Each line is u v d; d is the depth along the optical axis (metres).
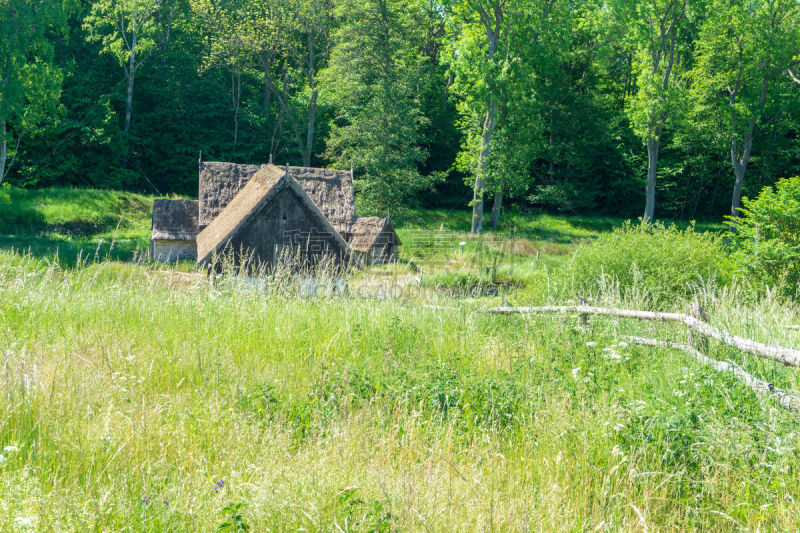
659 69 53.75
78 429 4.69
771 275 16.48
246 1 64.94
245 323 9.09
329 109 68.38
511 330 9.80
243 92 71.75
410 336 9.01
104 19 59.19
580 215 67.94
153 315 9.13
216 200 38.09
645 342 8.66
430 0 65.62
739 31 52.78
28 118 45.12
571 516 3.98
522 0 50.03
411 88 56.12
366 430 5.12
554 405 5.70
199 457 4.55
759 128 62.50
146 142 62.19
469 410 5.82
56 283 10.77
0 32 41.03
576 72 68.38
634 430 5.04
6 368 5.42
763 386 5.98
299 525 3.58
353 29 55.56
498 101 52.03
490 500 3.94
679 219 67.94
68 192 48.41
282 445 4.76
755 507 4.12
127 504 3.68
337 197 40.16
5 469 3.83
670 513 4.19
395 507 3.74
